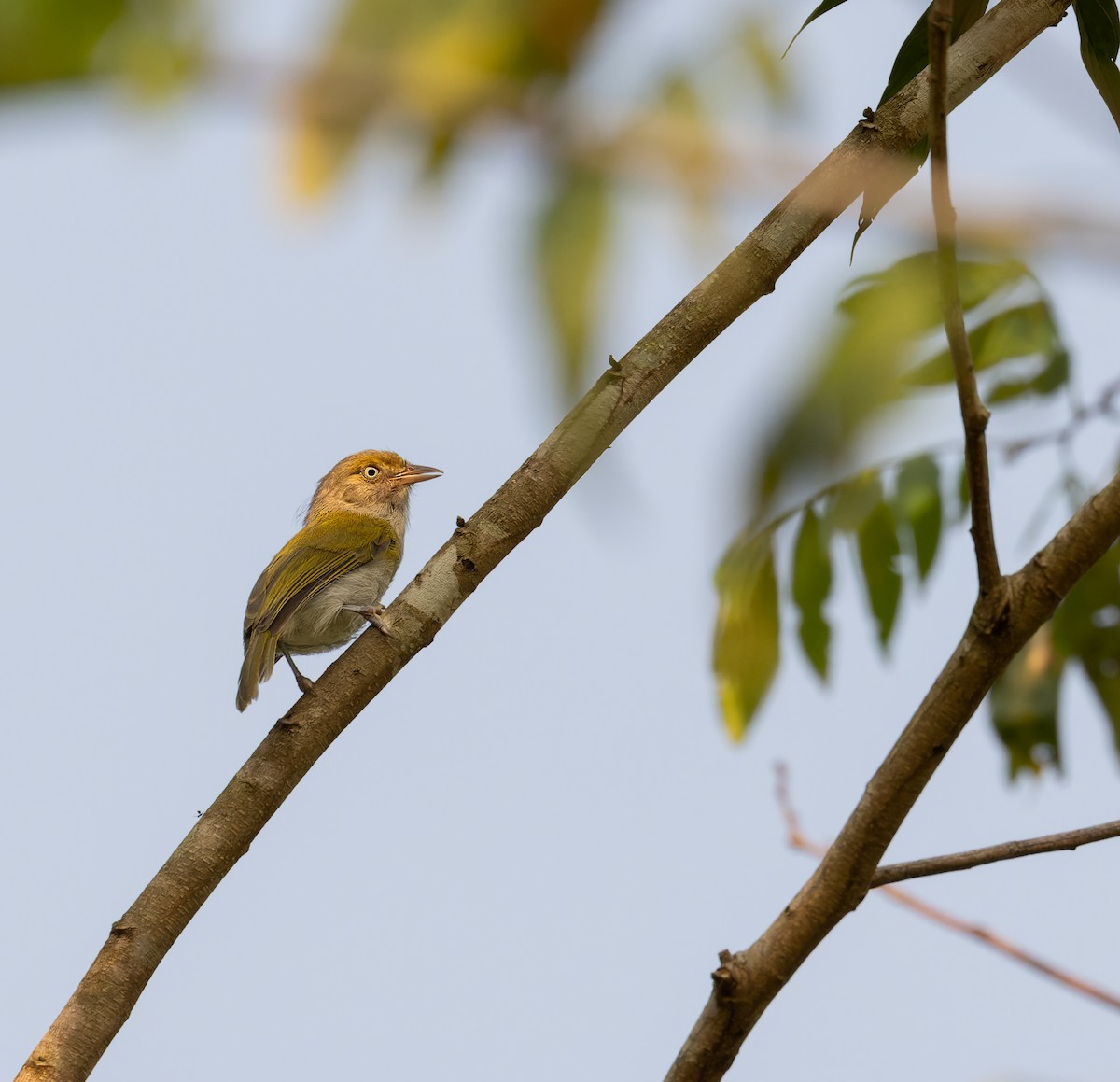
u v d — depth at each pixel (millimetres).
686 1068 6203
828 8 4230
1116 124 6488
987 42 6488
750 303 7059
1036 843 6473
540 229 1946
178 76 1715
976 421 5492
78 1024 6383
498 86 1908
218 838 6895
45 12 1669
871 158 5855
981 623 5867
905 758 5984
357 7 1853
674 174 1935
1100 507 5734
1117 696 9656
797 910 6148
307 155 1809
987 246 1901
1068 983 7398
